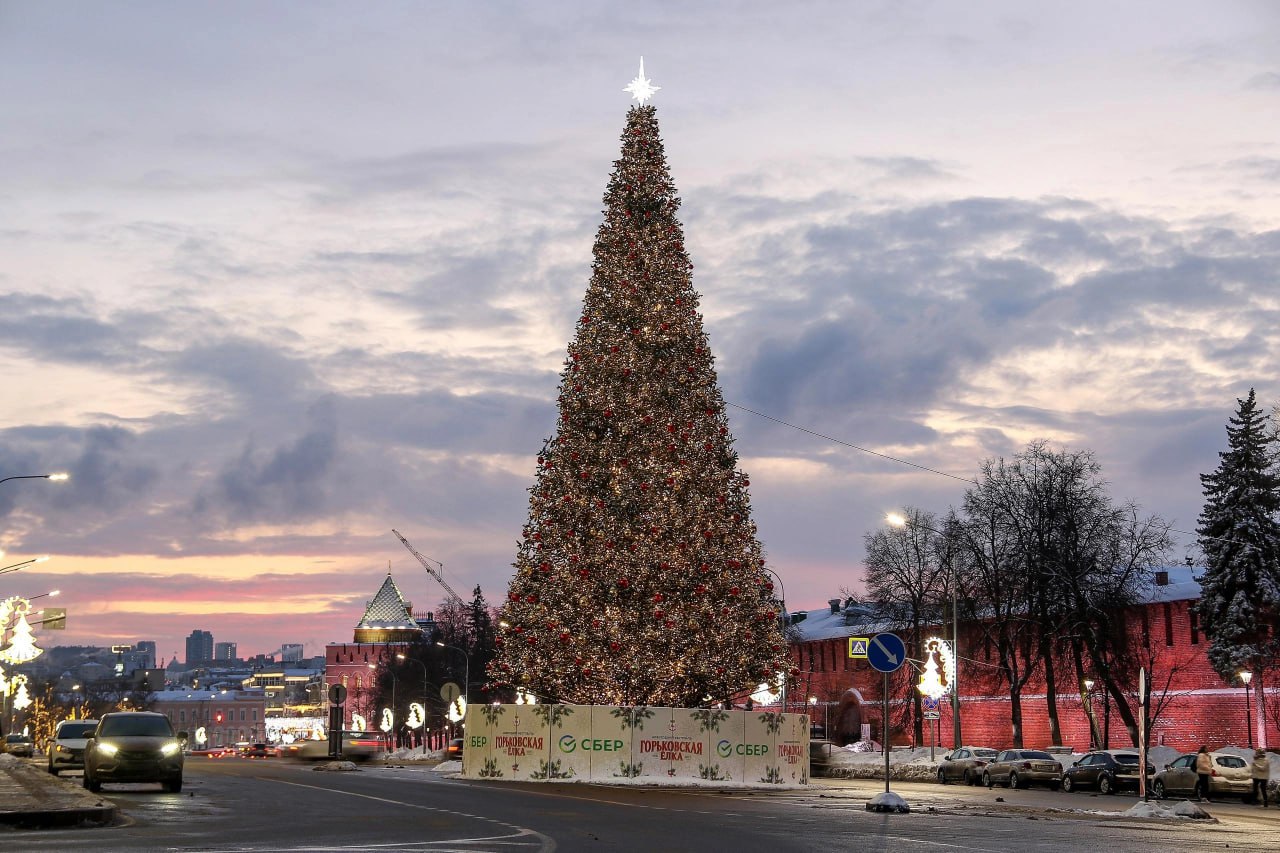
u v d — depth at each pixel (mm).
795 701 118312
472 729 49438
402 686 166750
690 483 50906
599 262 53469
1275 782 50438
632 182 53844
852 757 79750
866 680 107188
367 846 20984
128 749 36031
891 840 23422
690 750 47500
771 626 51875
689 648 49812
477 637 157375
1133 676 78875
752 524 52438
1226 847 22875
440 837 22938
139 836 22594
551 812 29922
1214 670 73438
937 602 90062
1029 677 85375
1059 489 79312
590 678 49562
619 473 50531
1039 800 44625
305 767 64812
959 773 65938
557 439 52219
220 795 35594
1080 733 85375
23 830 23891
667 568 49812
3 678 74000
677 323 52250
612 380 51625
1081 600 77000
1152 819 32125
